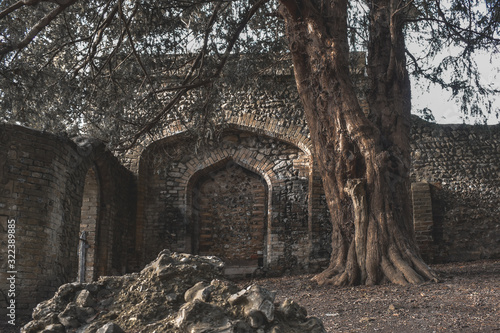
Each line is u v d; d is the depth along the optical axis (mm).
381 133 8562
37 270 7230
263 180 13211
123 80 9469
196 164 13125
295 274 12180
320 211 12367
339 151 7855
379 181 7664
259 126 12773
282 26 10383
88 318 2963
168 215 12867
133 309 2969
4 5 7621
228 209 13117
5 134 7301
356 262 7617
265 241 12773
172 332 2676
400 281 7078
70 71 8578
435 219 12758
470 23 9508
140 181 12758
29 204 7348
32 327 2941
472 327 4336
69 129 8383
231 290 2975
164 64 9523
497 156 12992
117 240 11531
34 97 7965
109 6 8234
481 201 12750
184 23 8930
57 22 8547
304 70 8320
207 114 10219
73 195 8742
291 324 2863
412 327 4527
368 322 4855
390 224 7598
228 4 8758
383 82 8883
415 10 9773
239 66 10266
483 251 12398
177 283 3162
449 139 13227
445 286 6547
